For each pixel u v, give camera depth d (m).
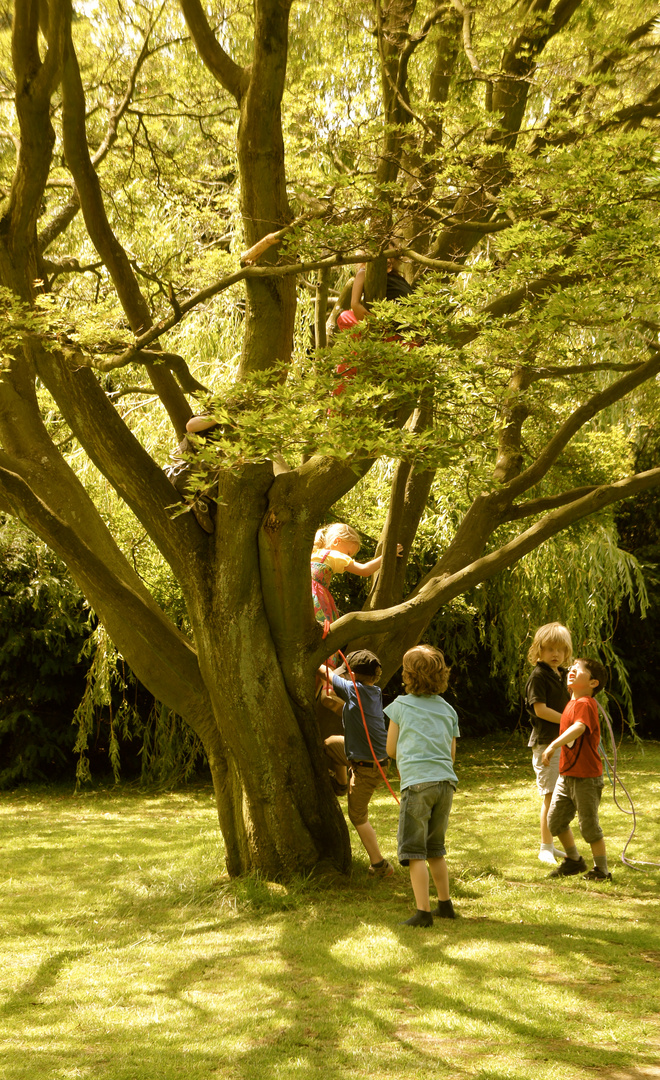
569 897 5.28
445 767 4.86
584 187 4.39
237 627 5.64
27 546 11.31
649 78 6.88
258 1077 3.03
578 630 12.05
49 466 6.19
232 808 5.86
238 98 5.43
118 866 6.57
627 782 9.87
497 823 7.87
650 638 14.60
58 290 8.41
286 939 4.56
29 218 5.70
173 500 5.79
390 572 6.39
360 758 5.84
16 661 11.67
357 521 10.81
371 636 6.51
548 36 6.29
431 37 6.82
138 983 4.03
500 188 5.58
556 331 4.54
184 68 8.19
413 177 4.93
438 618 12.55
